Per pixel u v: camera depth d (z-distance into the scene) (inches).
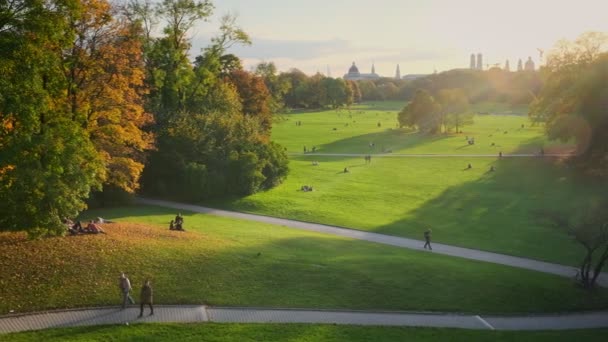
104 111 1795.0
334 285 1352.1
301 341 1023.0
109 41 1729.8
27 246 1337.4
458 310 1280.8
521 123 6727.4
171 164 2805.1
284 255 1560.0
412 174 3555.6
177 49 2962.6
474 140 5123.0
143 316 1112.2
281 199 2741.1
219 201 2714.1
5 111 1125.7
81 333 1011.9
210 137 2896.2
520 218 2459.4
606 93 3171.8
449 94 5762.8
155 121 2856.8
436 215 2524.6
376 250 1844.2
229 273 1358.3
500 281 1470.2
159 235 1605.6
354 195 2908.5
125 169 2137.1
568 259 1868.8
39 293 1154.0
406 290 1358.3
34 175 1194.6
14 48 1122.7
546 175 3437.5
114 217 2180.1
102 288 1210.6
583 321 1293.1
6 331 1004.6
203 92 3267.7
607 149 3299.7
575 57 3727.9
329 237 2039.9
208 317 1135.6
